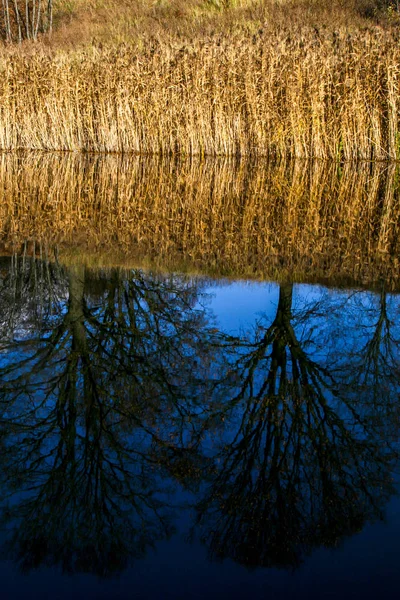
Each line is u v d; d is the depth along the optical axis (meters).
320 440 3.66
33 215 10.52
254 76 16.67
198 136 17.56
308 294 6.36
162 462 3.44
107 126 18.22
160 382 4.37
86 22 24.47
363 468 3.41
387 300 6.21
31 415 3.93
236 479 3.29
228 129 17.45
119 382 4.38
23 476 3.33
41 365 4.64
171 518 3.02
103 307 5.88
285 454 3.53
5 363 4.66
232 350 4.96
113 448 3.59
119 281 6.69
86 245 8.45
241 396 4.20
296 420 3.90
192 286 6.60
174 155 17.73
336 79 16.08
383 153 16.33
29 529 2.92
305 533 2.94
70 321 5.50
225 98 17.12
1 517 2.99
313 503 3.12
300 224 9.94
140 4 25.28
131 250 8.20
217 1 23.95
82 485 3.23
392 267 7.50
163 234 9.16
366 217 10.48
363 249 8.40
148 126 17.91
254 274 7.14
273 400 4.14
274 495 3.18
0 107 18.47
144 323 5.50
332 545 2.84
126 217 10.40
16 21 27.34
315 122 16.34
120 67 17.66
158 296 6.21
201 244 8.57
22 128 18.70
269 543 2.86
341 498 3.13
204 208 11.19
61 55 18.11
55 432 3.73
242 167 15.83
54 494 3.15
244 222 10.07
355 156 16.28
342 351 4.98
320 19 20.56
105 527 2.91
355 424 3.88
